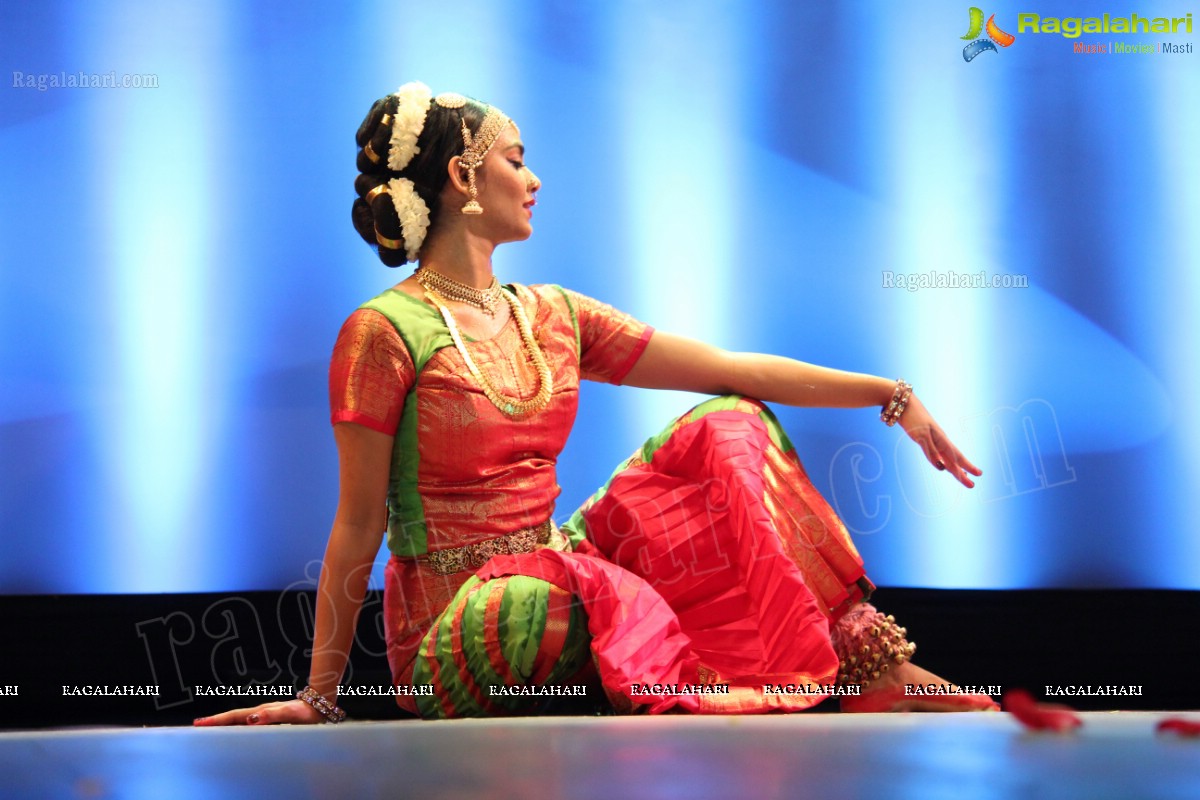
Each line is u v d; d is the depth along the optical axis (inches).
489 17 327.0
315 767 113.7
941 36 333.7
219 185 318.3
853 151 333.1
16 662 288.7
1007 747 121.7
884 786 97.0
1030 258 334.3
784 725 149.3
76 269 313.4
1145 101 335.3
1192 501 331.3
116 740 142.7
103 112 316.2
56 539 308.0
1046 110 335.0
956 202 333.7
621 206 331.0
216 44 319.6
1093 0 336.8
